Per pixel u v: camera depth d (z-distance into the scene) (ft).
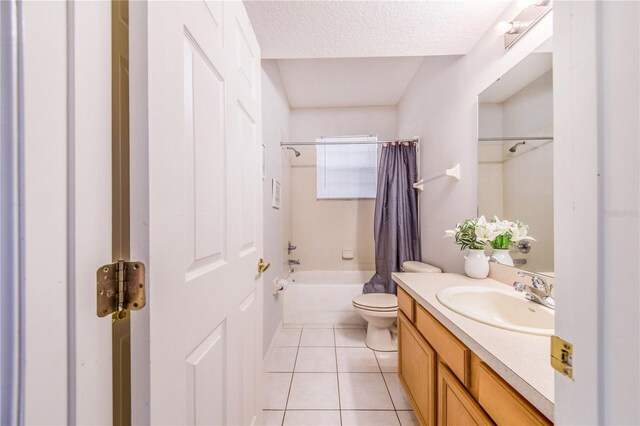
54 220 1.15
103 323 1.36
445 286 4.20
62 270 1.17
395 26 4.60
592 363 1.08
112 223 1.57
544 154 3.54
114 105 1.58
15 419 1.04
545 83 3.54
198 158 2.11
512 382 1.94
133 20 1.48
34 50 1.08
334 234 10.60
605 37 1.02
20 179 1.05
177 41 1.78
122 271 1.46
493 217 4.56
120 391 1.67
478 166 4.96
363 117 10.56
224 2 2.65
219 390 2.47
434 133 6.84
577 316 1.15
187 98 1.96
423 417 3.76
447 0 4.07
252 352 3.53
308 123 10.59
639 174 0.95
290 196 10.28
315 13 4.31
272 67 7.18
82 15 1.24
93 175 1.30
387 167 8.64
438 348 3.26
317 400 4.93
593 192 1.07
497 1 4.10
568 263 1.21
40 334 1.10
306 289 8.54
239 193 3.06
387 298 7.06
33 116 1.08
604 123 1.03
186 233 1.90
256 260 3.76
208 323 2.24
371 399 4.95
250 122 3.57
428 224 7.38
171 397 1.68
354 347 6.89
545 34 3.53
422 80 7.61
